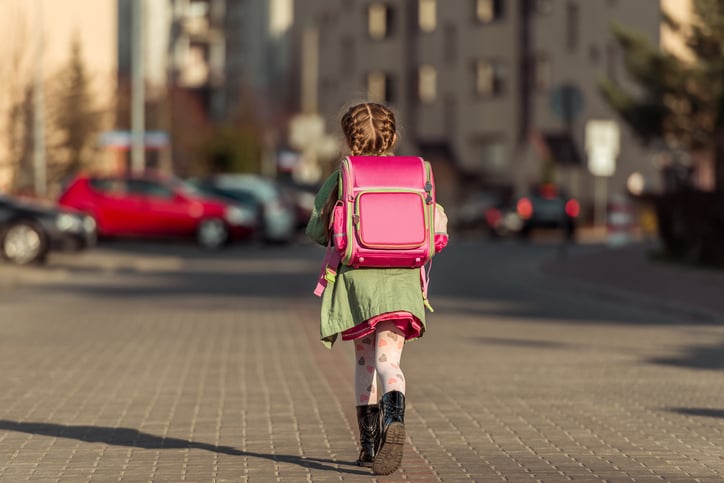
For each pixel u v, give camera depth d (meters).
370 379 9.53
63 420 12.01
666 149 39.75
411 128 101.06
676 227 35.09
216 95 113.62
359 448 10.56
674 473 9.54
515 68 92.94
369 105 9.25
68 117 55.12
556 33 89.31
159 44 109.94
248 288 30.72
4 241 35.66
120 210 49.03
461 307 25.42
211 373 15.48
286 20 113.69
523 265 40.50
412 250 8.81
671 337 19.83
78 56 56.22
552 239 64.56
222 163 87.38
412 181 8.92
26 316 23.19
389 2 103.25
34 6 55.72
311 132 81.44
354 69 105.69
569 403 13.09
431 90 100.00
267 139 94.00
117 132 56.81
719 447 10.65
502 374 15.39
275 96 109.69
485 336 19.91
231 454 10.30
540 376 15.21
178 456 10.22
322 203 9.05
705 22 35.47
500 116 94.19
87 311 24.28
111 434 11.25
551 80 90.00
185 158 87.56
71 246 36.06
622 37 37.22
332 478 9.34
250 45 114.69
